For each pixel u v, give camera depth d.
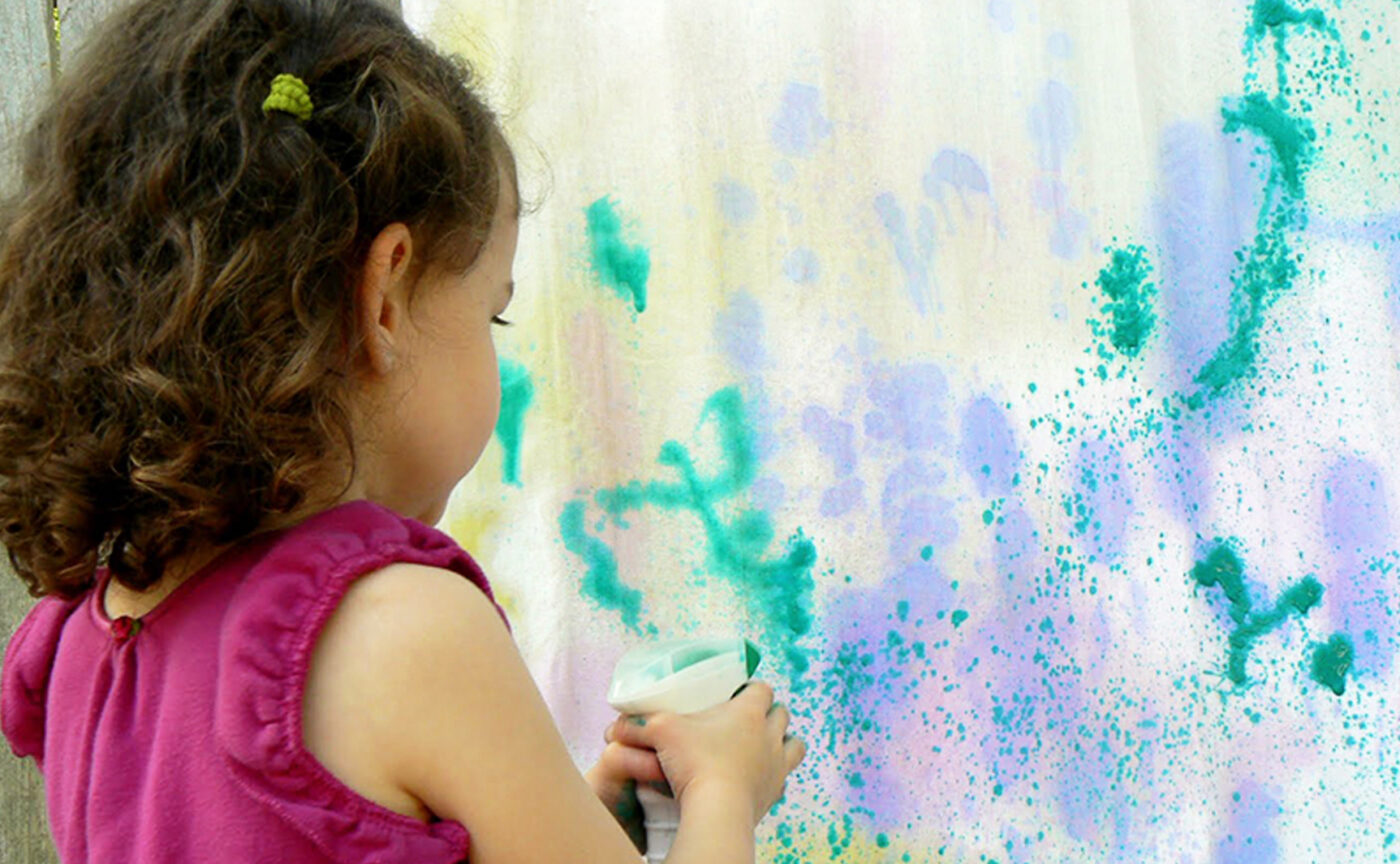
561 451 1.06
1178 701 1.13
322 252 0.56
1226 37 1.15
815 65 1.10
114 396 0.55
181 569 0.60
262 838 0.53
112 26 0.62
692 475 1.08
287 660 0.54
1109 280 1.14
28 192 0.61
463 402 0.65
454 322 0.64
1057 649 1.12
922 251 1.12
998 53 1.13
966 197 1.12
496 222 0.67
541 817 0.56
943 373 1.12
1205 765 1.13
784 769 0.74
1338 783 1.14
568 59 1.07
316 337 0.56
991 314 1.13
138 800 0.56
